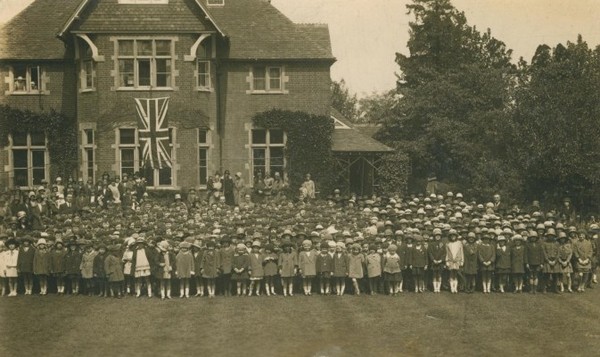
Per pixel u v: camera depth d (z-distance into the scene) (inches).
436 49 2052.2
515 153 1395.2
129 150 1312.7
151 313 765.9
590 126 1273.4
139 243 850.1
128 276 869.2
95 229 928.9
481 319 749.3
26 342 659.4
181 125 1316.4
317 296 863.7
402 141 1780.3
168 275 842.2
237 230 906.1
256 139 1435.8
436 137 1729.8
